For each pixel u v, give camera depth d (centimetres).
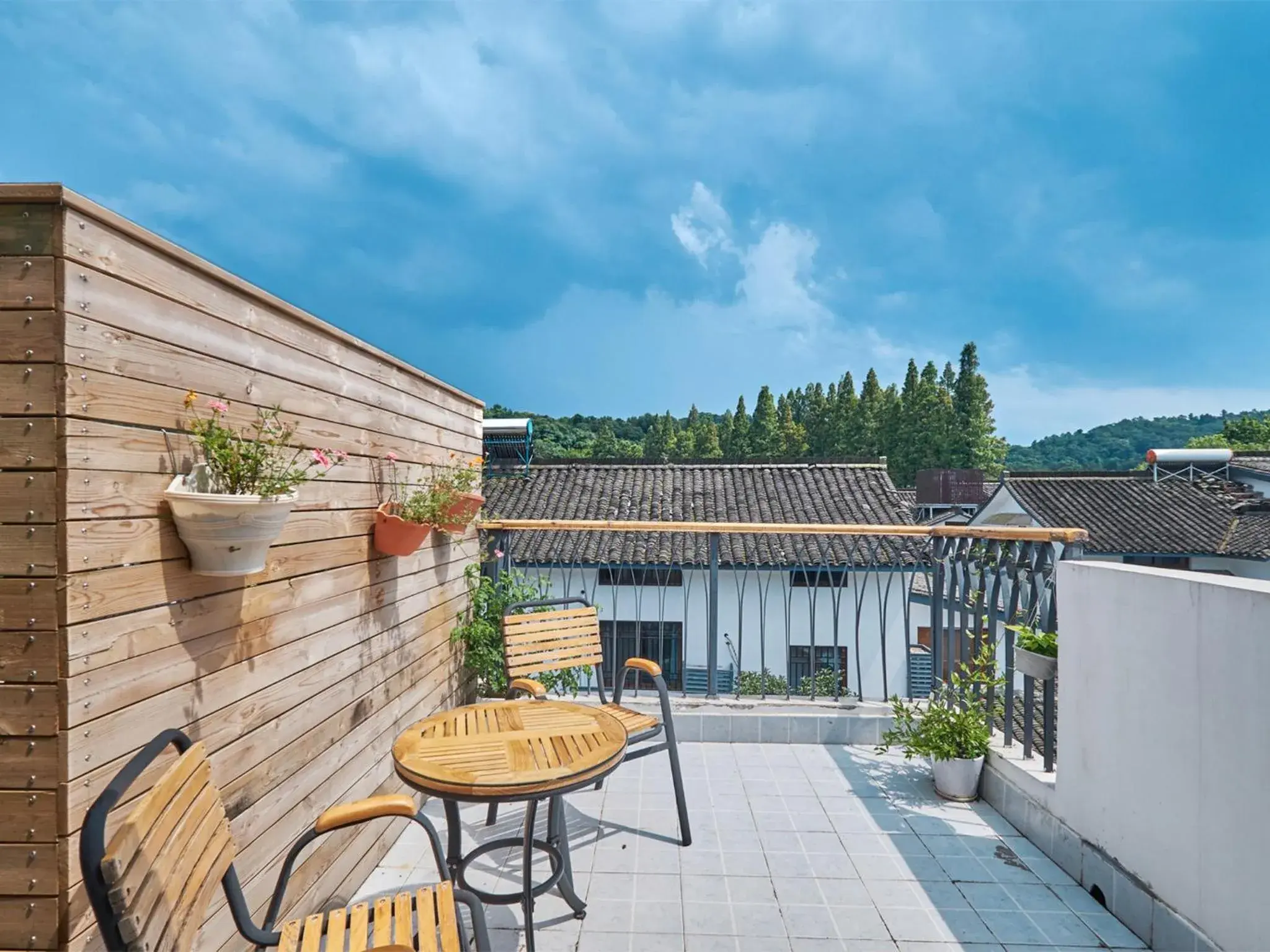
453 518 270
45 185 112
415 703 287
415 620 287
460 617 347
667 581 1088
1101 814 227
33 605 112
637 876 239
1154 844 201
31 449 113
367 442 240
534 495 1285
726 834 271
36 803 111
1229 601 175
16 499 112
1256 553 1202
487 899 189
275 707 180
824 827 279
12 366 113
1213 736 179
